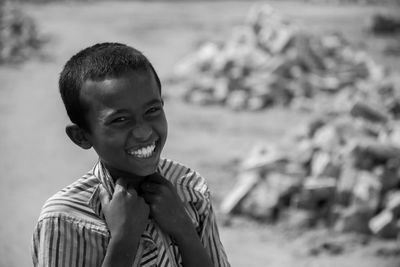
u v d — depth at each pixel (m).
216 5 42.69
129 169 2.48
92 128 2.47
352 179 10.25
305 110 18.06
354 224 9.80
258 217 10.38
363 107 13.10
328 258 9.10
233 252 9.28
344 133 11.70
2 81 21.25
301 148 11.56
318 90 19.11
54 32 30.67
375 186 10.08
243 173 11.58
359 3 42.41
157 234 2.57
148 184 2.59
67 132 2.60
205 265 2.60
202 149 14.66
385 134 11.86
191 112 17.98
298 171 10.84
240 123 16.98
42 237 2.41
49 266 2.38
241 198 10.55
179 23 34.81
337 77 20.02
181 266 2.68
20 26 27.22
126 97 2.39
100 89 2.40
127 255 2.39
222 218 10.41
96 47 2.56
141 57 2.49
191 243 2.58
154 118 2.47
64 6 39.78
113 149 2.44
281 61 19.47
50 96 19.38
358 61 20.84
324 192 10.19
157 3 42.69
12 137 15.09
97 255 2.44
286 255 9.20
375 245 9.44
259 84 19.06
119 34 30.83
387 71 21.75
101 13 37.66
